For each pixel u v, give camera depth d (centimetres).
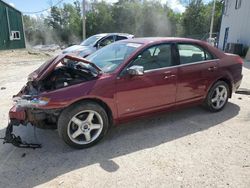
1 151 367
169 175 309
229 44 1866
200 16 4988
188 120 478
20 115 358
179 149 371
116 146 381
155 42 421
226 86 516
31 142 391
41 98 337
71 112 350
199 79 466
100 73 377
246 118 488
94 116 377
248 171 316
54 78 371
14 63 1409
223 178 302
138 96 399
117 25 5284
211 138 405
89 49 1062
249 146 379
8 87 748
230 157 347
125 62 389
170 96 436
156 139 403
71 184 294
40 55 1995
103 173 314
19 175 311
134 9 5231
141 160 342
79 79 367
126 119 404
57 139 402
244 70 1059
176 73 433
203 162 336
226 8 2188
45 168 325
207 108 512
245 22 1733
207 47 485
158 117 491
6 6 2239
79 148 371
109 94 372
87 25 5231
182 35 5178
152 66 414
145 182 296
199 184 292
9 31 2309
